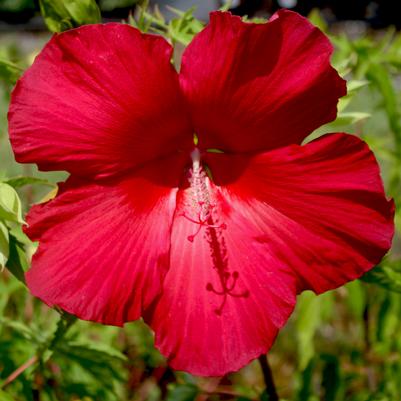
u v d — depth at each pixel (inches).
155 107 13.3
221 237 14.4
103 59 12.6
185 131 14.3
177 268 14.2
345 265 13.5
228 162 14.8
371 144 23.0
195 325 13.9
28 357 19.1
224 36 12.4
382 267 16.6
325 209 13.3
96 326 22.5
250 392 22.0
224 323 13.8
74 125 12.9
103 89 12.8
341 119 16.7
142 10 15.8
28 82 12.6
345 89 12.8
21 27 97.4
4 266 14.1
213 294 14.0
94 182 13.6
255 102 13.1
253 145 13.8
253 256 14.1
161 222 14.3
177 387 20.6
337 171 13.1
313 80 12.7
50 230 13.3
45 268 13.2
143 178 14.3
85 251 13.4
